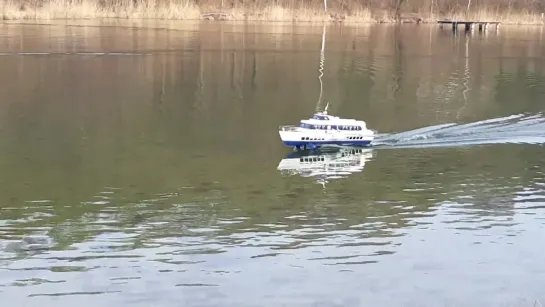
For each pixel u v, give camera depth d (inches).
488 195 1227.2
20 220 1062.4
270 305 802.8
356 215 1113.4
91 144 1536.7
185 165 1382.9
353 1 5305.1
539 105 2114.9
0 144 1519.4
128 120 1782.7
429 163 1440.7
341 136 1537.9
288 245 980.6
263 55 3093.0
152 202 1157.7
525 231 1050.1
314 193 1222.3
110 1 4525.1
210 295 825.5
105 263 911.0
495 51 3619.6
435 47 3737.7
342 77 2576.3
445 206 1167.6
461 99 2207.2
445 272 896.3
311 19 4913.9
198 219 1079.6
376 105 2066.9
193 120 1801.2
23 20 4111.7
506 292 841.5
